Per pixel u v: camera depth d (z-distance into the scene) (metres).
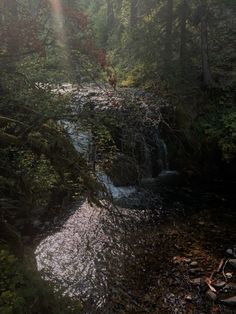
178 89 16.41
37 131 5.96
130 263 8.12
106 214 9.58
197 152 14.78
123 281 7.48
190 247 8.91
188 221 10.34
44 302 5.10
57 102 6.15
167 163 14.70
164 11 18.27
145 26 18.94
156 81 16.83
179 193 12.43
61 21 5.93
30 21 5.71
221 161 14.45
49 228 8.99
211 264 8.18
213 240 9.26
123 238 9.02
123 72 20.09
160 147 14.17
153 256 8.44
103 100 7.50
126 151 7.39
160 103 14.15
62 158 6.12
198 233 9.62
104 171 7.57
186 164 14.63
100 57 6.10
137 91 15.58
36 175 7.13
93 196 6.70
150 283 7.46
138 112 7.30
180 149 14.67
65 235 8.83
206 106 16.11
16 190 6.67
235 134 14.40
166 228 9.83
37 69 6.52
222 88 16.41
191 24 18.14
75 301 5.85
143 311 6.64
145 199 11.42
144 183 12.99
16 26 5.58
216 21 18.86
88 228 9.18
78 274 7.56
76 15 5.77
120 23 27.31
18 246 6.30
